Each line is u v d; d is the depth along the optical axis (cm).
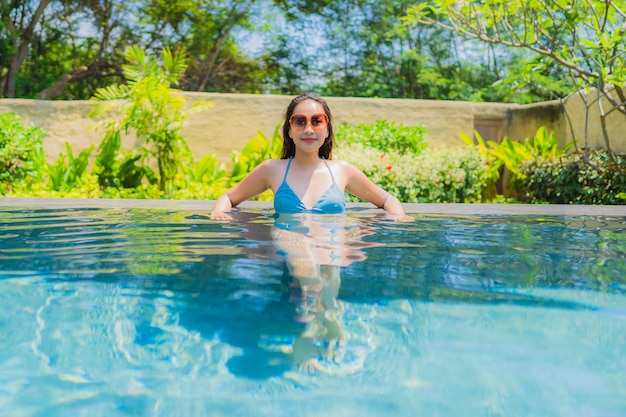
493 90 1788
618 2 572
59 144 760
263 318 112
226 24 1650
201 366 88
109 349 95
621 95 590
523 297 130
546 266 166
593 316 117
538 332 106
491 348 97
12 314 115
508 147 773
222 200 329
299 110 317
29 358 91
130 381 82
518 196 784
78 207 337
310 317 113
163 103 686
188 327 107
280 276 149
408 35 1819
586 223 278
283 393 78
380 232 235
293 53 1866
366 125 787
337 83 1905
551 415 73
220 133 783
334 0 1758
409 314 116
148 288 136
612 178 626
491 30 1470
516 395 78
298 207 312
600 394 79
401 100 823
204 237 217
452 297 130
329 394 78
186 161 733
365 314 115
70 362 90
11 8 1413
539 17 593
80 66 1714
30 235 223
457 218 296
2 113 705
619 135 700
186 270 156
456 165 700
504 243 210
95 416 72
